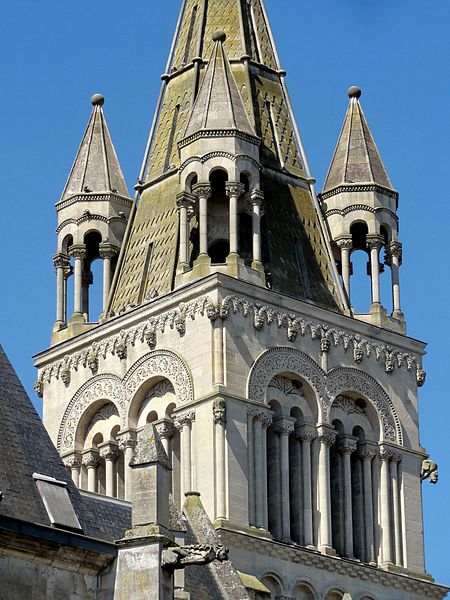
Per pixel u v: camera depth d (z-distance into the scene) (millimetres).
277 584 141125
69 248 158875
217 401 142500
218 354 144250
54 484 85438
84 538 82125
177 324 146875
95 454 151625
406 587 149000
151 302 149000
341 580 145125
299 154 161125
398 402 154000
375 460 151750
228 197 150375
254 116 159750
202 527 121625
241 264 148125
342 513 148375
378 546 149625
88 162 161875
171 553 83250
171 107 161875
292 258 153750
